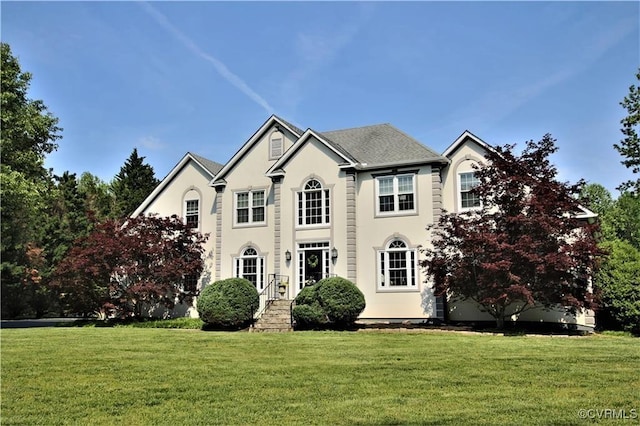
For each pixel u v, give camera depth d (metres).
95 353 13.34
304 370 10.52
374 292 22.78
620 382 9.09
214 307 21.34
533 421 6.68
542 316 20.47
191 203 28.55
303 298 20.97
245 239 26.11
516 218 17.77
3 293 39.94
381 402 7.74
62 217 48.38
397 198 23.08
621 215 47.62
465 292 19.38
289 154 24.94
